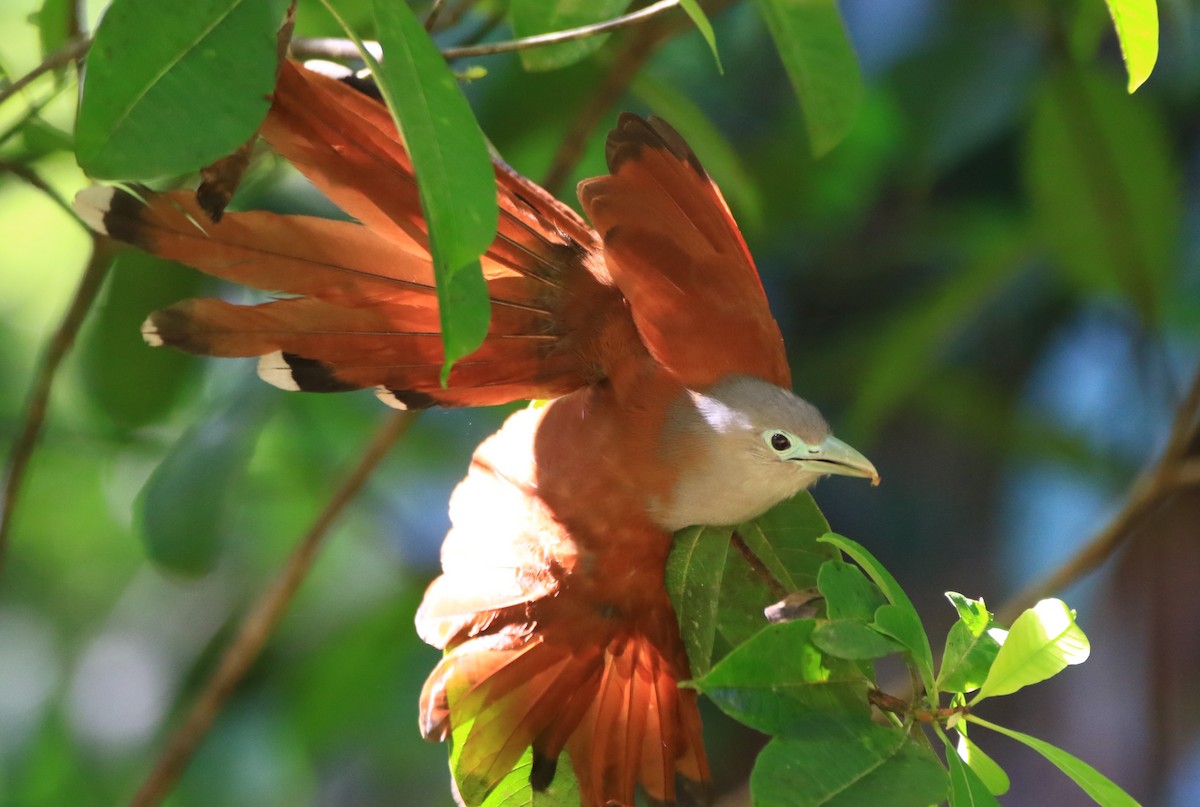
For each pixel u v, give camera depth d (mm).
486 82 5047
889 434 5215
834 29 4824
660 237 4734
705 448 4754
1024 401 5195
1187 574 5156
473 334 4617
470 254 4617
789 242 5223
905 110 5129
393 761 5199
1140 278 5090
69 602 5543
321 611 5219
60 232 5637
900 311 5180
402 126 4617
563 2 4805
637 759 4773
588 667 4770
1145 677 5152
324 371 4738
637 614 4770
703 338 4754
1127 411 5180
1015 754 5164
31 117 4816
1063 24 5086
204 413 5047
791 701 4684
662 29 4961
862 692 4695
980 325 5211
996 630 4707
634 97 5117
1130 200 5086
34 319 5574
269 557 5285
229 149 4645
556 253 4746
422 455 5176
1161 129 5074
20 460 4898
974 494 5195
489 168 4621
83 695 5266
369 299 4719
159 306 5012
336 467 5195
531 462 4773
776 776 4660
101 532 5621
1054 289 5199
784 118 5176
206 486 4988
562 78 5043
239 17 4652
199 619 5387
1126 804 4680
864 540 5195
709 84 5184
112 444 5094
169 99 4645
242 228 4703
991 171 5238
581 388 4770
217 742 5164
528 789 4777
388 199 4703
